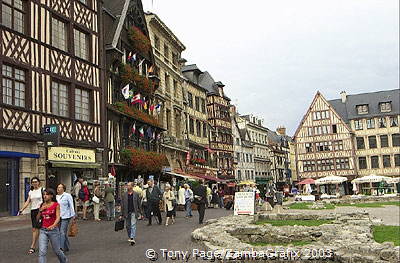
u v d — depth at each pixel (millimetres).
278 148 84375
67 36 20875
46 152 18438
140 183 21766
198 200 16312
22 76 17703
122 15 26297
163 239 11547
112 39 24969
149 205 15836
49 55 19219
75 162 20109
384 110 62062
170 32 36625
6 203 16672
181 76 40375
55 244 7457
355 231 10125
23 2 18250
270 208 24688
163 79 35219
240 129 67500
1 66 16469
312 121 63625
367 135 61812
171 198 16109
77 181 18469
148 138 30375
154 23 33969
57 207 7566
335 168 61531
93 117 22016
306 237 10414
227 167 54406
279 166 82938
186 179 32625
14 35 17281
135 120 27000
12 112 16797
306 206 27875
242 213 15625
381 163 60594
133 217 10766
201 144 45375
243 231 10984
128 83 26609
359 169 61312
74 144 20188
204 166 44625
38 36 18641
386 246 7266
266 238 10766
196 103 45438
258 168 70500
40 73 18531
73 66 20828
